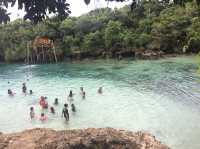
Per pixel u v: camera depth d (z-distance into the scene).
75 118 29.94
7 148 16.08
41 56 83.75
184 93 36.84
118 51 82.38
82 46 84.94
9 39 90.75
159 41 78.62
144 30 82.38
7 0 4.82
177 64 59.66
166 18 79.50
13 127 28.53
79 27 86.94
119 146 16.34
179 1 5.57
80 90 41.31
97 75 54.75
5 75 63.44
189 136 23.23
